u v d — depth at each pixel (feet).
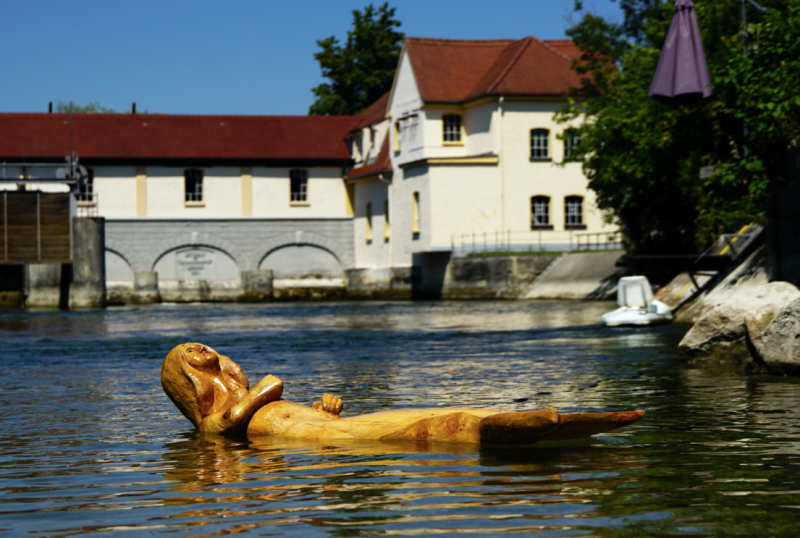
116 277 177.68
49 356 56.29
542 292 135.54
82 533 15.42
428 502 16.93
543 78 156.76
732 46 93.71
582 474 19.08
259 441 23.98
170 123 185.47
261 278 174.50
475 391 35.19
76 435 25.91
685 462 20.25
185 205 180.04
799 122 62.75
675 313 78.02
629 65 114.52
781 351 38.27
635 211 121.80
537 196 155.43
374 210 176.65
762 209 76.13
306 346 62.03
